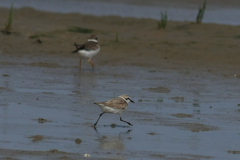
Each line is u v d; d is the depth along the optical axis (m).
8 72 19.69
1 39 27.30
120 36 29.12
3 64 21.50
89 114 13.48
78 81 18.61
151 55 25.05
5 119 12.30
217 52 25.47
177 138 11.27
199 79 19.86
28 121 12.23
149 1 44.56
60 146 10.15
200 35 29.30
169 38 28.53
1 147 9.83
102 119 13.01
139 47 26.41
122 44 26.92
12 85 16.97
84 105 14.53
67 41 27.86
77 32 29.97
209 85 18.67
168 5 42.88
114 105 12.22
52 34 29.11
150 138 11.19
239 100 16.14
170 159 9.54
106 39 27.92
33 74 19.61
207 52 25.45
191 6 42.31
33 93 15.80
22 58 23.44
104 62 23.42
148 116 13.51
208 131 12.05
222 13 38.81
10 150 9.62
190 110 14.43
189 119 13.29
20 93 15.67
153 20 33.72
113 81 18.91
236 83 19.27
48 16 35.44
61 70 21.06
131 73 20.84
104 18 34.53
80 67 21.45
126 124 12.56
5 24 29.22
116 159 9.38
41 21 33.09
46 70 20.80
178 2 43.88
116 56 24.84
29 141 10.40
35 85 17.25
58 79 18.81
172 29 31.09
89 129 11.84
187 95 16.73
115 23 33.22
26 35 28.58
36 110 13.51
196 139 11.23
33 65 21.81
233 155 9.99
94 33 29.88
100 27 31.98
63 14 36.00
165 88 17.77
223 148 10.52
